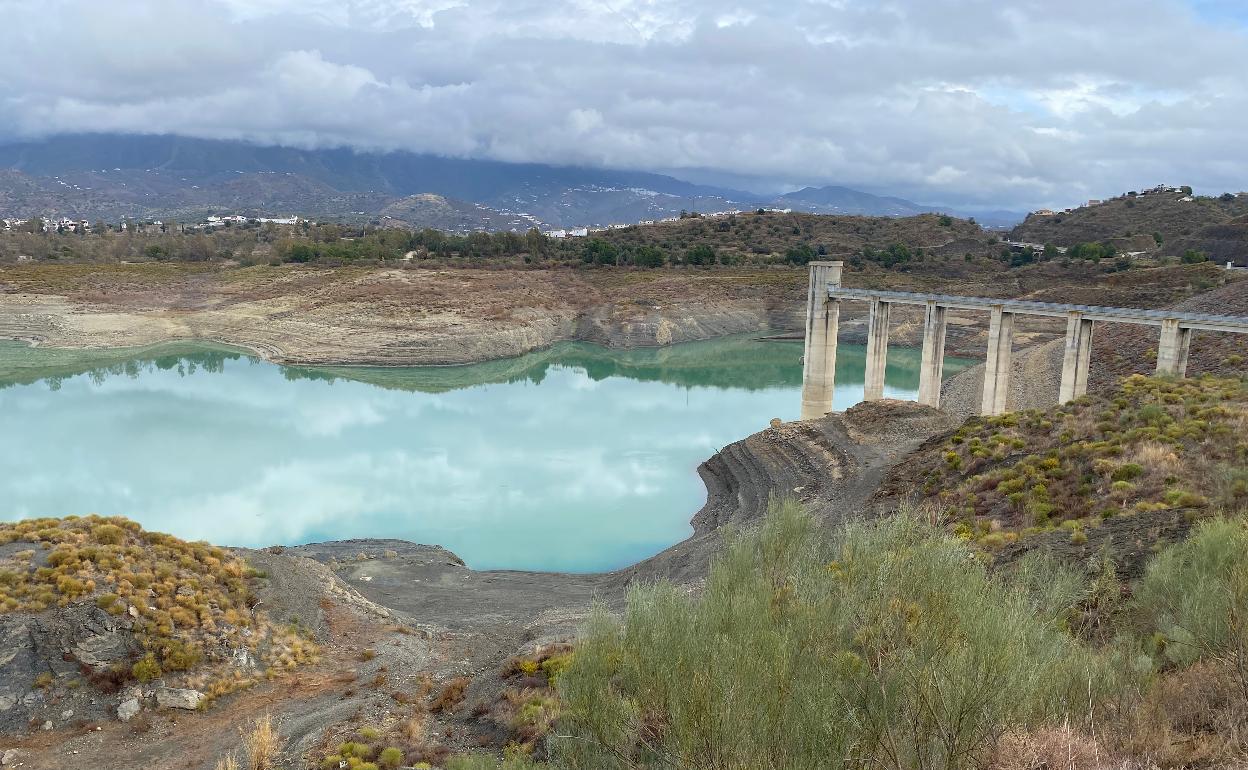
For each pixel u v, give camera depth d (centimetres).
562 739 1412
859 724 1023
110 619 2562
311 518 6125
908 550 1391
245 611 2967
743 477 6681
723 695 1051
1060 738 1019
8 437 8188
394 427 9231
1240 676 1222
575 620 3344
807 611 1259
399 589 4212
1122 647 1461
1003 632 1088
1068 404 5147
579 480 7188
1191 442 3609
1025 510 3522
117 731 2339
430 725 2341
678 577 4012
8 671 2367
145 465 7381
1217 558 1659
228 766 2081
